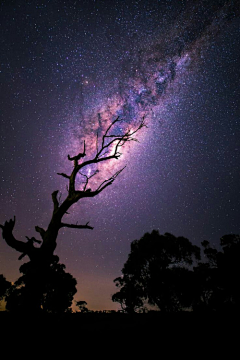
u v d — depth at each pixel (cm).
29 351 484
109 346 559
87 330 709
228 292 1777
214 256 2103
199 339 639
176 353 530
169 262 2295
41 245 720
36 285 654
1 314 683
